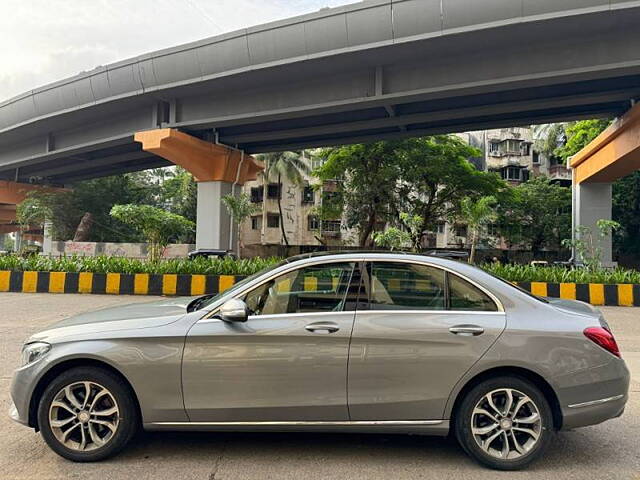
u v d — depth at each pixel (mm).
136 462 3484
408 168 26984
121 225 39969
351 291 3586
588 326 3473
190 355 3408
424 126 23297
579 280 12891
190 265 14031
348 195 28703
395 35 15961
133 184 43344
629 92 17156
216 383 3404
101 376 3438
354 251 3867
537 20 14188
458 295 3572
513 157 44125
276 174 40375
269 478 3260
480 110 19438
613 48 15031
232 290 3736
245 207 22359
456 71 17109
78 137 26438
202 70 19641
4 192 37656
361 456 3619
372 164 27938
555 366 3354
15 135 27906
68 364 3529
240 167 26031
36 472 3324
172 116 22422
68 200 37531
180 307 3934
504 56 16391
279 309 3574
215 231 24891
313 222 43844
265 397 3400
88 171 37781
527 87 16953
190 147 23188
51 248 31688
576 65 15414
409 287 3607
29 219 36688
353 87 18906
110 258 15203
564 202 36844
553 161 43500
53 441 3447
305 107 19703
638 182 30984
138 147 29094
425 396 3371
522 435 3434
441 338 3379
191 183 42750
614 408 3402
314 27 17094
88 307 11133
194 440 3885
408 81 17875
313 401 3387
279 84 20078
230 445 3795
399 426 3404
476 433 3385
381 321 3441
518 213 36781
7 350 6918
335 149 29859
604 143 20281
